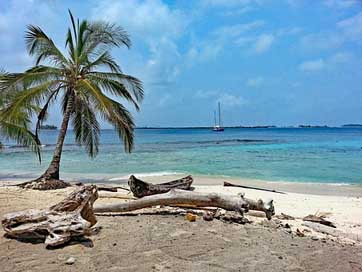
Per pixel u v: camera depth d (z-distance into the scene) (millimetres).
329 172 18984
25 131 12977
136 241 5164
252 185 14570
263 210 7160
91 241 5047
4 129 12484
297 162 24109
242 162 24047
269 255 4848
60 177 16859
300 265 4535
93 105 13891
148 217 6832
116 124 13867
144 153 32375
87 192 5852
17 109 12203
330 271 4363
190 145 46375
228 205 6965
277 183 15172
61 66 13969
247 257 4723
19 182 14961
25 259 4328
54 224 4891
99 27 13883
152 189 9953
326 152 33062
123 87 14094
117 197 10227
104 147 42688
